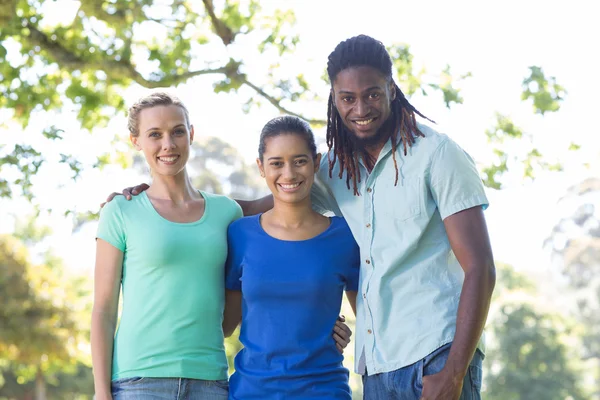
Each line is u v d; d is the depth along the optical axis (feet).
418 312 12.57
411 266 12.76
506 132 35.40
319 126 34.81
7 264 65.87
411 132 12.89
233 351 47.26
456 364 11.91
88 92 34.30
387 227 12.94
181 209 13.67
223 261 13.65
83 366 101.91
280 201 13.60
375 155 13.26
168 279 13.17
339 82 12.78
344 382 13.21
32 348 65.21
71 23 33.42
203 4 34.12
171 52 33.73
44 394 93.04
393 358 12.59
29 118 34.76
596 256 189.16
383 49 12.78
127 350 13.11
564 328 97.91
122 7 33.09
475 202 12.43
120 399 13.00
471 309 12.04
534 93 35.01
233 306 14.20
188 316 13.15
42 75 34.94
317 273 13.21
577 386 93.66
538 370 91.40
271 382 12.92
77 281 103.45
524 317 93.97
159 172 13.60
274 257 13.34
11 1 31.73
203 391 13.11
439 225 12.89
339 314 13.55
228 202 14.20
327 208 14.42
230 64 34.24
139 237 13.26
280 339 13.06
